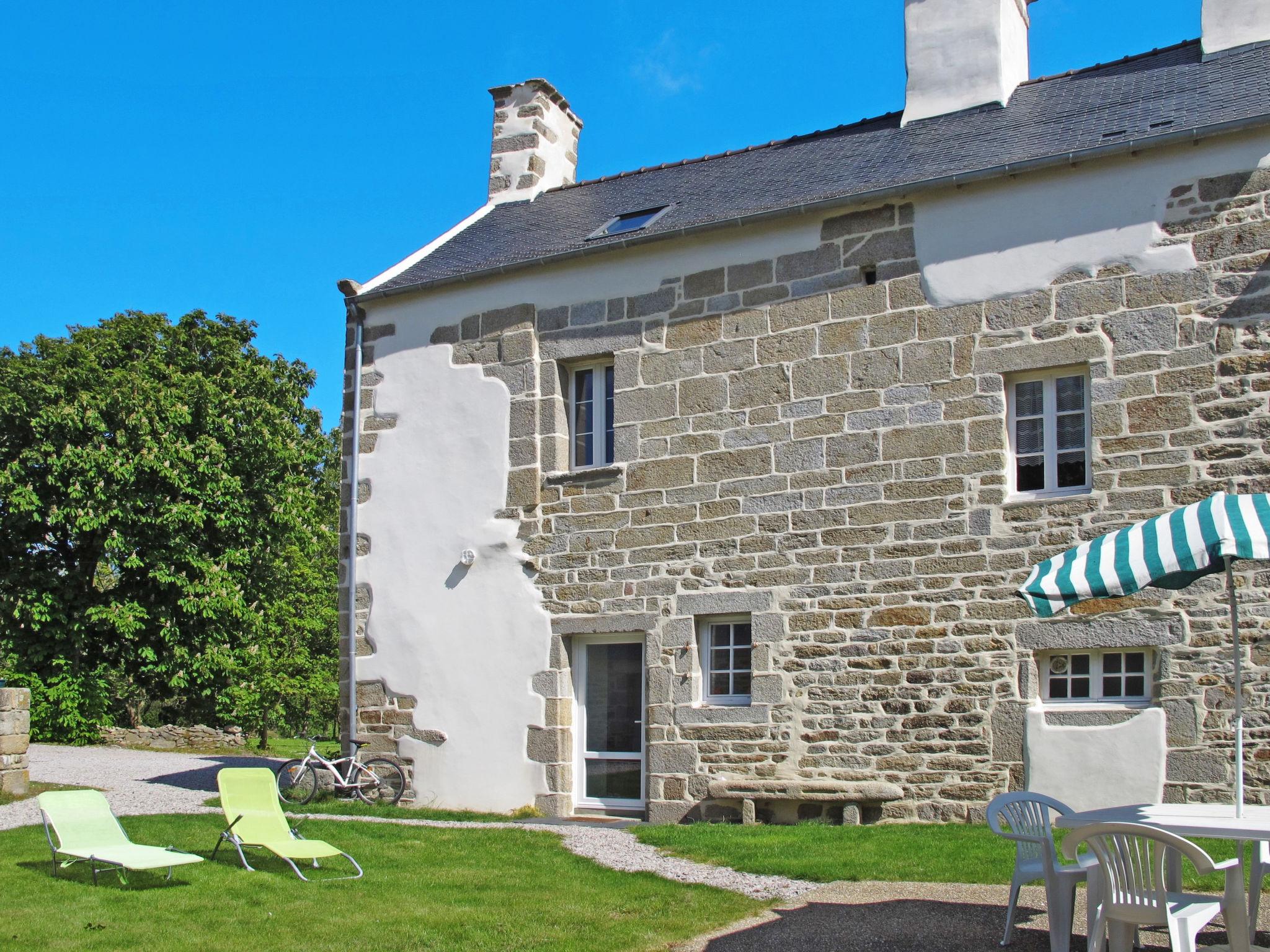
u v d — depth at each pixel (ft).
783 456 37.19
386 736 42.75
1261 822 17.89
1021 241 34.65
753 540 37.27
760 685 36.50
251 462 77.15
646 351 40.01
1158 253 32.76
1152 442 32.14
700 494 38.34
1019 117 40.42
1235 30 39.47
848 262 37.09
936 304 35.58
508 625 41.01
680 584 38.27
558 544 40.55
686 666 37.76
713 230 38.91
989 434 34.30
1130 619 31.71
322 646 102.06
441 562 42.68
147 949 20.89
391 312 45.47
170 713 88.17
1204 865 16.38
